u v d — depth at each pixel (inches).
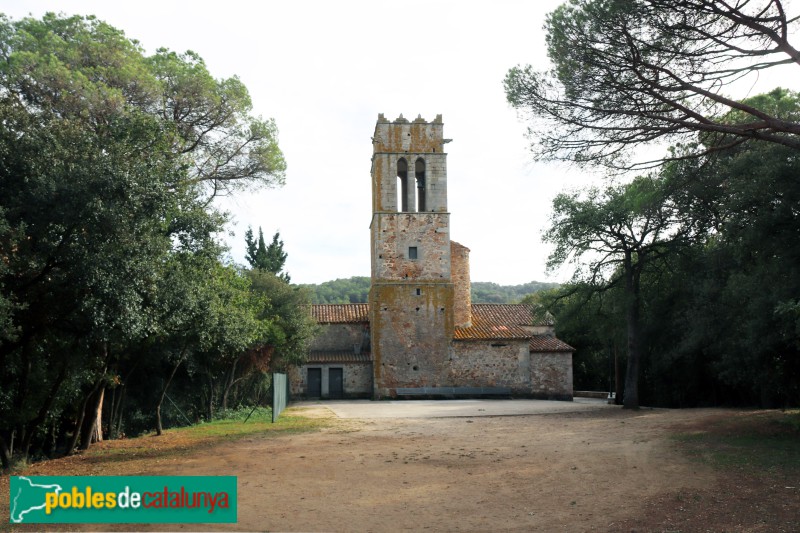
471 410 1368.1
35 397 778.8
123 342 743.1
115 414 1187.3
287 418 1226.0
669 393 1691.7
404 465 629.6
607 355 2269.9
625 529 377.7
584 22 622.2
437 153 1860.2
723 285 1075.3
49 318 657.0
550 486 510.0
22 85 780.0
